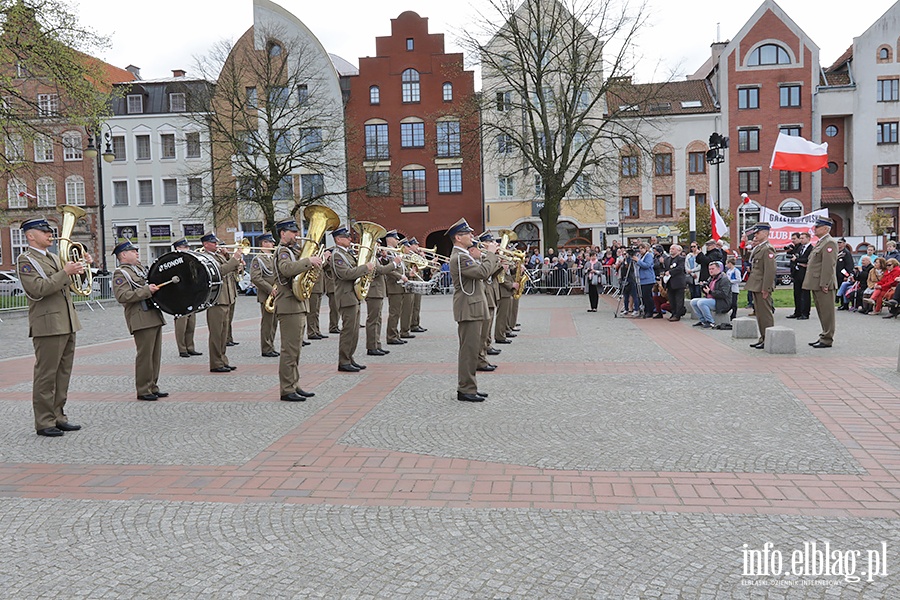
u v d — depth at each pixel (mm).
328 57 44125
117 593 3965
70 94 25219
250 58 41031
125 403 8992
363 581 4047
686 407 7953
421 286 12023
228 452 6641
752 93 44844
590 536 4594
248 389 9773
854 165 44875
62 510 5250
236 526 4875
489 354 12164
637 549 4387
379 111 45312
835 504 5051
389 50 45094
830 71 48812
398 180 44062
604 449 6461
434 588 3947
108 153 31688
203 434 7312
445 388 9398
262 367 11844
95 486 5777
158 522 4977
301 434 7215
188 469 6160
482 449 6562
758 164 44875
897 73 44469
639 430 7051
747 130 44875
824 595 3797
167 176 47531
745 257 25484
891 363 10203
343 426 7504
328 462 6273
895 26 44406
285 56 39906
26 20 23609
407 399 8773
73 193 48062
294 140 42125
